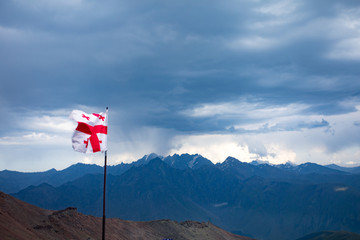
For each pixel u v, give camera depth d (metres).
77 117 41.34
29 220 122.06
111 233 157.88
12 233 96.00
